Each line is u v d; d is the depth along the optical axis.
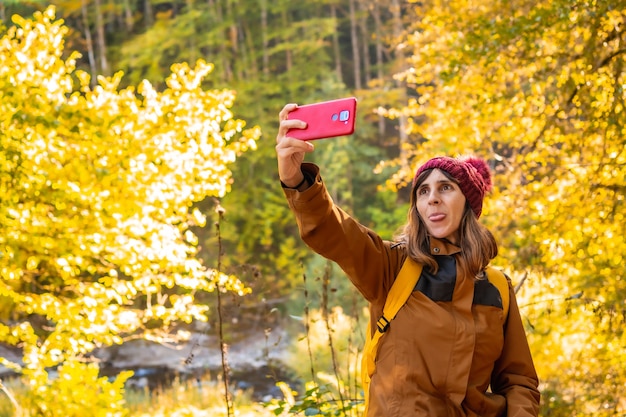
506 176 6.33
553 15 5.21
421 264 2.01
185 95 6.12
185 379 15.32
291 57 28.73
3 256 5.64
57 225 5.81
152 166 5.89
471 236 2.03
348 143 24.17
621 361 4.76
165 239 6.05
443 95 7.06
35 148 5.64
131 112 5.91
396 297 1.99
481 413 1.97
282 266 20.56
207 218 22.08
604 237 5.13
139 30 29.08
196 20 25.73
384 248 2.06
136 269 6.13
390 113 7.70
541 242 5.29
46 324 9.04
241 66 25.80
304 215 1.88
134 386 14.85
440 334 1.92
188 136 6.08
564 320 5.23
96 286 6.03
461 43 5.95
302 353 11.16
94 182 5.73
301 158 1.86
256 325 18.22
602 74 5.35
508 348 2.10
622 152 5.21
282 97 26.00
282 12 27.84
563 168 5.84
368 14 28.08
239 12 26.00
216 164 6.22
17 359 15.12
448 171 2.05
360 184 25.64
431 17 6.51
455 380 1.90
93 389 6.22
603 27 5.15
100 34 25.12
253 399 13.04
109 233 5.92
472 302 1.98
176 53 27.12
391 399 1.90
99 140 5.73
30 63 5.73
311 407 3.19
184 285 6.11
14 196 5.58
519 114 6.28
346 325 9.71
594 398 4.79
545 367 5.64
